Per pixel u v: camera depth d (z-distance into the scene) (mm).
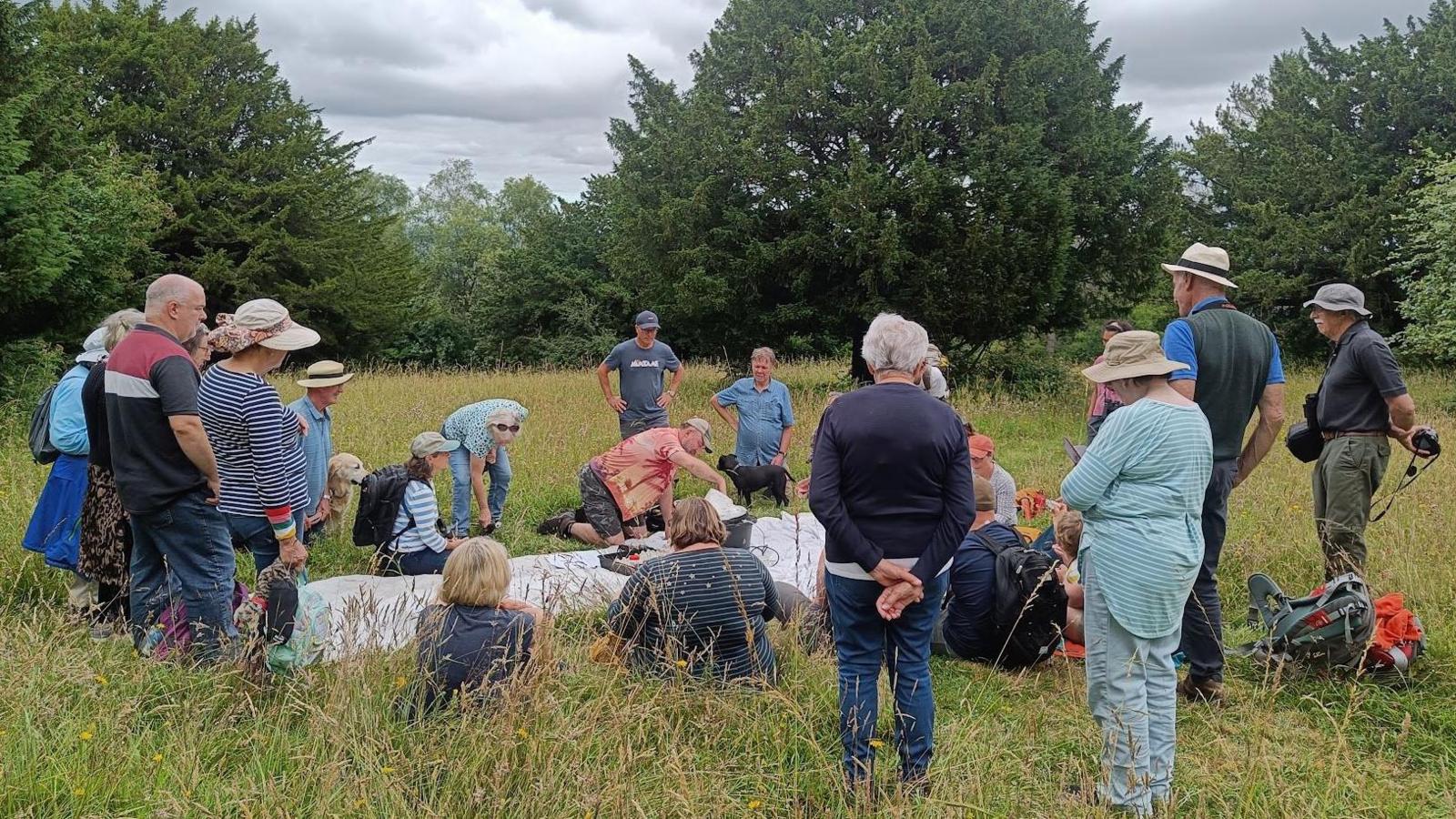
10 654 3725
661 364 8586
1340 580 4473
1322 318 5258
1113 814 3227
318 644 4090
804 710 3861
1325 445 5344
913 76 14922
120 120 25016
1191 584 3350
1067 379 18156
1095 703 3479
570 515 7332
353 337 30641
